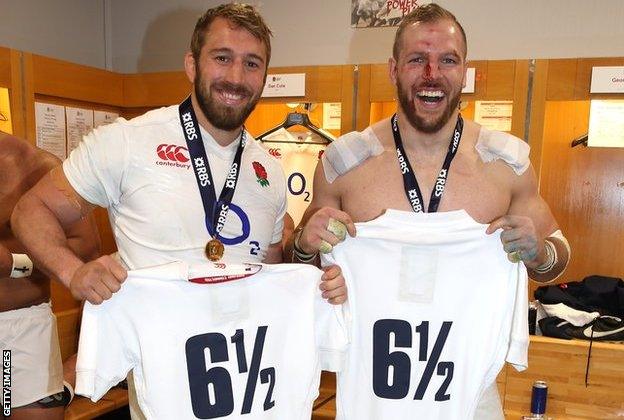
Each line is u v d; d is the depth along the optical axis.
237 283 1.13
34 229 1.10
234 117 1.19
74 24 2.74
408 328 1.20
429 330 1.20
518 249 1.10
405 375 1.21
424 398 1.22
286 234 1.51
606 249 2.18
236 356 1.14
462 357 1.19
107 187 1.18
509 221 1.11
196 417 1.11
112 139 1.16
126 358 1.07
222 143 1.25
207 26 1.19
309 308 1.16
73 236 1.60
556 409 1.88
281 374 1.17
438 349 1.20
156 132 1.20
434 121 1.21
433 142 1.27
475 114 2.08
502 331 1.17
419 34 1.19
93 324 1.01
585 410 1.84
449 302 1.18
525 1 2.27
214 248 1.17
